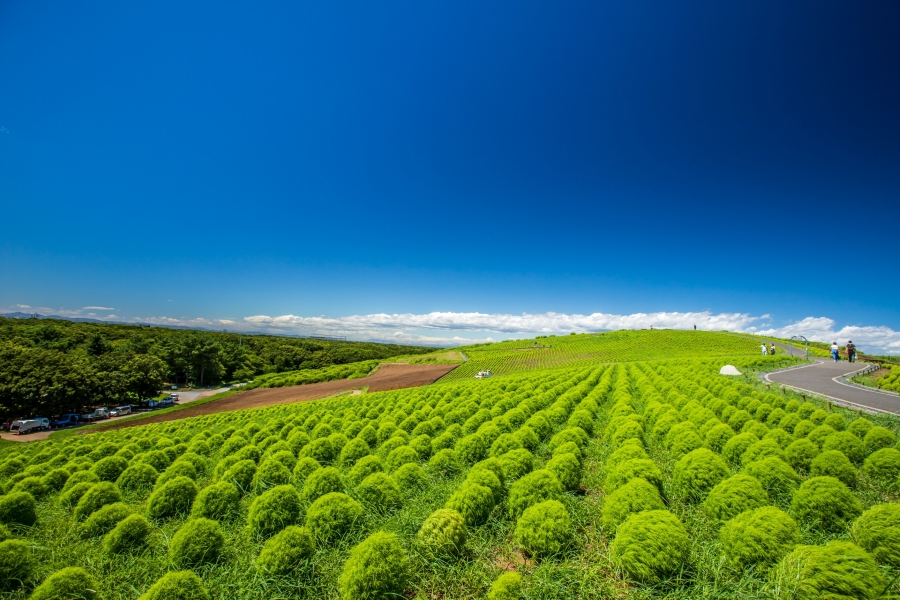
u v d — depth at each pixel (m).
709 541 8.02
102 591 7.82
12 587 8.06
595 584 7.06
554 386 31.34
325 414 29.28
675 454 13.00
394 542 7.38
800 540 6.88
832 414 15.03
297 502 10.16
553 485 9.75
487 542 8.77
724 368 33.00
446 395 31.11
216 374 104.81
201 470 16.75
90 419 61.59
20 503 11.19
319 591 7.60
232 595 7.52
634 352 85.44
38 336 88.81
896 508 7.00
